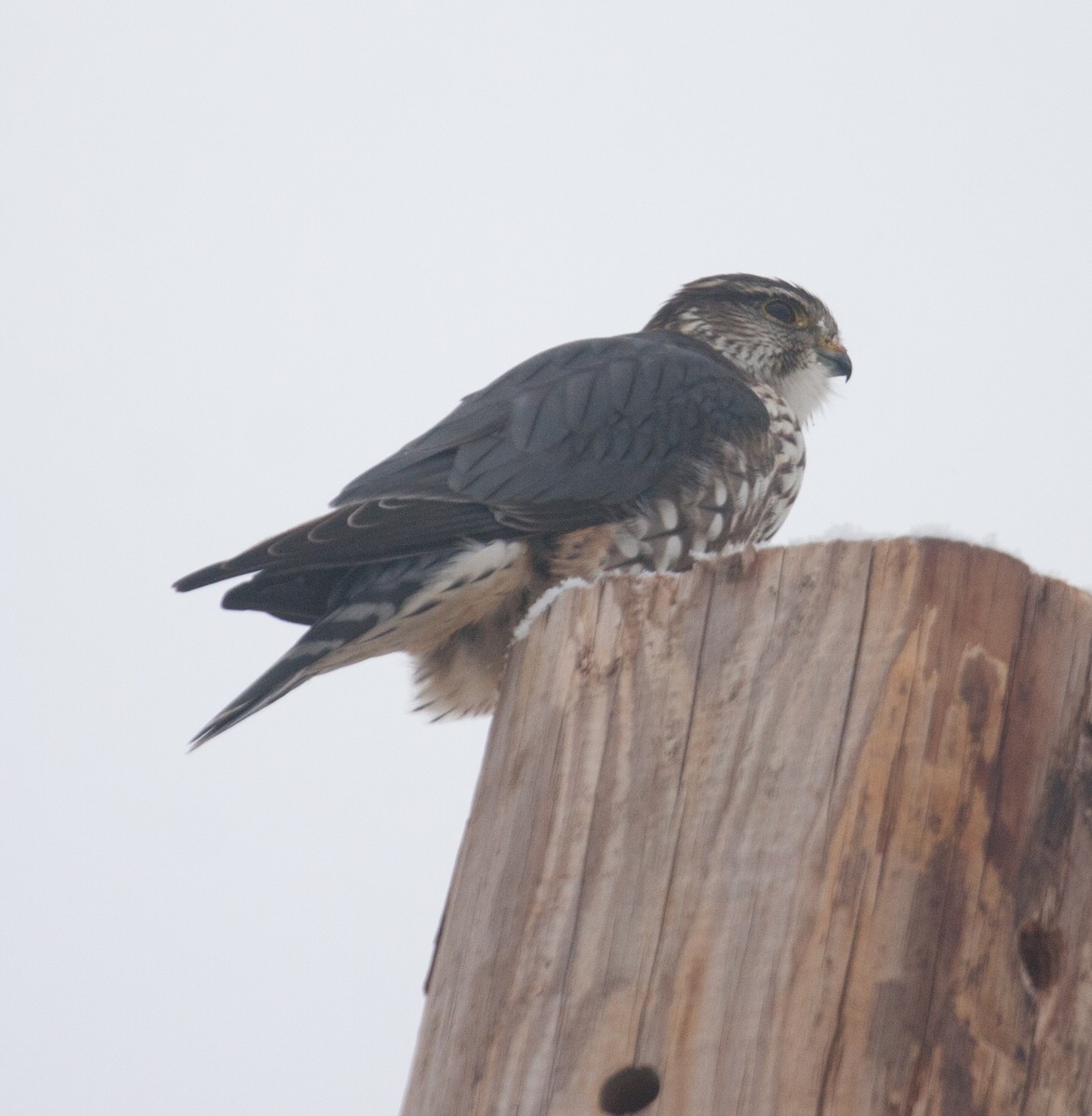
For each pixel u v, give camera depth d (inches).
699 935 235.8
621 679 261.6
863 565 248.1
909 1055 221.6
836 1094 219.5
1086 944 238.4
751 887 234.7
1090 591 256.8
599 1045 235.3
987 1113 223.3
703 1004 231.0
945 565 244.4
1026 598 247.0
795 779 238.7
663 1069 229.8
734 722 247.9
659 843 245.1
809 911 229.3
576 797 256.8
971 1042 225.3
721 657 254.4
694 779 247.1
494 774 279.3
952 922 229.3
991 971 230.1
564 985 242.8
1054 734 244.4
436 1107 252.2
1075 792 243.8
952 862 231.8
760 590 255.4
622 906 243.4
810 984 225.3
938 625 241.6
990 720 239.8
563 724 265.1
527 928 251.4
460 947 266.1
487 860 268.5
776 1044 223.6
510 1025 245.4
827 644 245.6
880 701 238.4
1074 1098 230.2
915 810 233.1
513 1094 240.1
